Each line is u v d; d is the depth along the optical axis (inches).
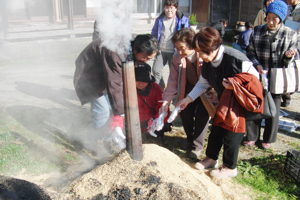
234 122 106.7
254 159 140.2
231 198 109.5
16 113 171.5
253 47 137.7
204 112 130.4
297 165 122.9
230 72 105.4
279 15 126.6
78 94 124.3
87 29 336.2
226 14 498.9
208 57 103.0
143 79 125.4
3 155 125.2
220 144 122.3
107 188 76.0
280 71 132.5
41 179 111.0
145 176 79.1
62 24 317.7
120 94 109.3
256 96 101.3
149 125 124.0
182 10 474.6
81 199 72.6
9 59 295.0
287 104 208.4
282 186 121.0
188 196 75.8
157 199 73.6
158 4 401.4
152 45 95.5
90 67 115.6
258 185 120.3
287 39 131.5
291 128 171.6
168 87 127.3
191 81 129.6
